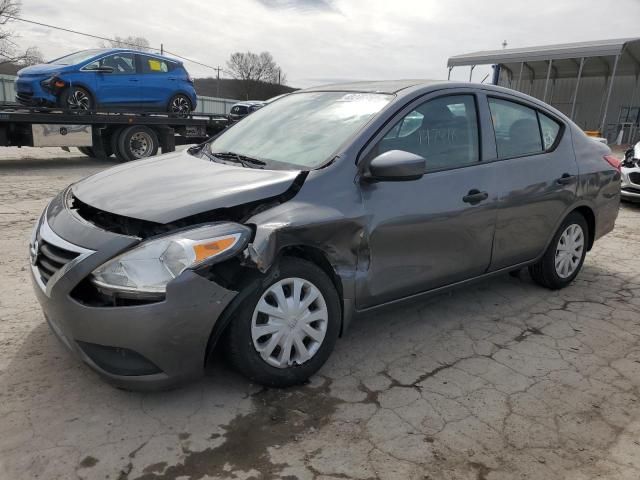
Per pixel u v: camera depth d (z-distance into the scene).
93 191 2.91
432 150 3.31
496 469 2.27
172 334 2.35
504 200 3.61
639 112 27.25
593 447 2.43
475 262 3.57
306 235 2.65
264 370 2.66
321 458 2.29
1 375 2.79
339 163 2.90
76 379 2.79
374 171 2.83
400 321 3.73
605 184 4.49
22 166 11.52
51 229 2.68
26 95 11.35
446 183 3.29
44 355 3.01
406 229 3.08
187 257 2.35
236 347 2.58
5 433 2.36
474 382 2.95
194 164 3.23
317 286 2.77
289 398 2.72
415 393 2.82
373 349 3.30
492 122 3.68
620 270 5.04
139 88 12.57
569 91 29.88
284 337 2.70
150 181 2.90
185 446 2.33
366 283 2.97
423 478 2.20
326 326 2.84
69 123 11.45
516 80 31.75
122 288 2.30
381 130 3.07
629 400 2.83
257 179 2.78
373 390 2.83
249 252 2.46
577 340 3.52
